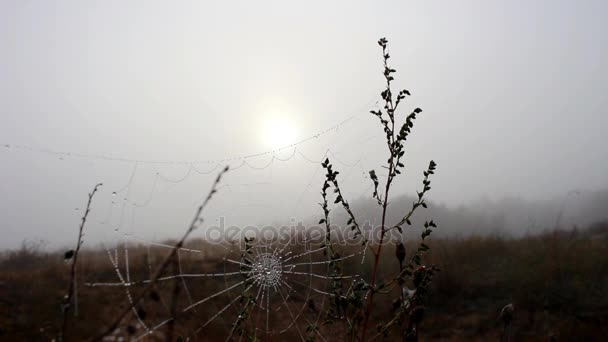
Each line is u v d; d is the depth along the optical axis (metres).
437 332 8.71
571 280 10.29
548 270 10.77
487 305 9.63
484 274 11.32
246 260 4.02
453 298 10.27
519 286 10.20
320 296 6.73
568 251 12.62
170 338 1.73
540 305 9.14
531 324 8.44
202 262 7.34
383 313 7.73
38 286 6.29
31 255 13.10
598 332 7.80
